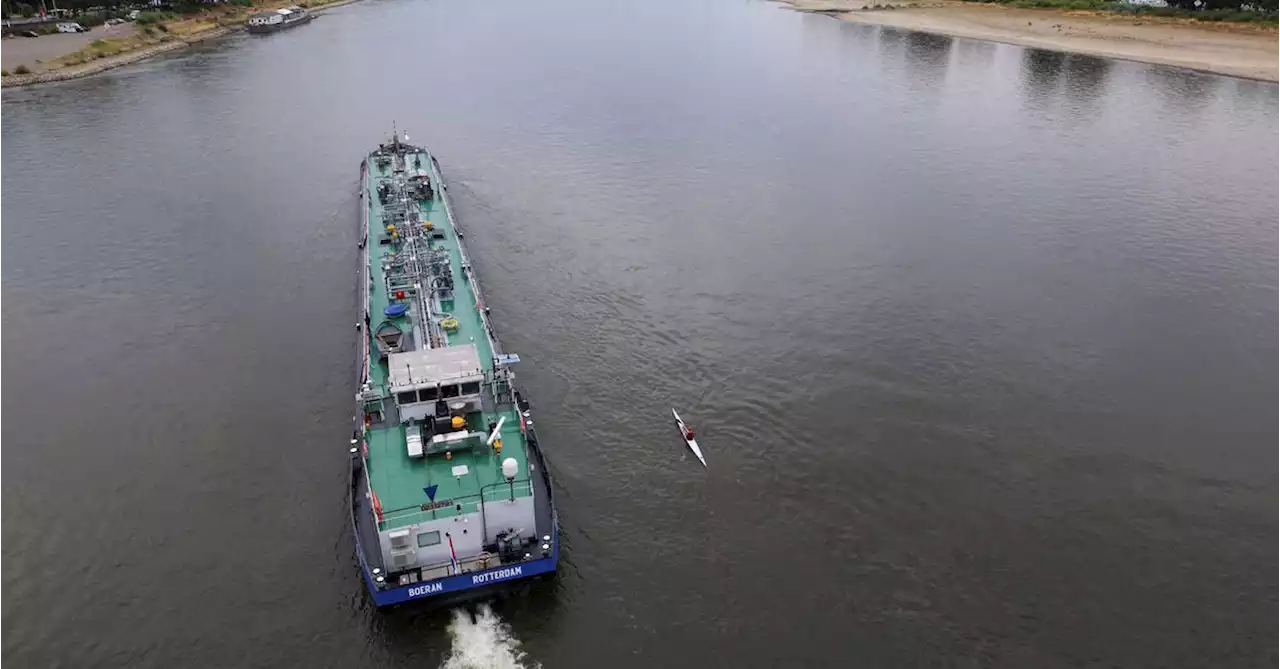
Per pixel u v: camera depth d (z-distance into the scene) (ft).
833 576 141.38
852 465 166.20
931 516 154.20
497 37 584.40
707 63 495.82
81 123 377.50
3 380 193.88
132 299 227.81
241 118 384.88
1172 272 240.53
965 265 243.40
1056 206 284.00
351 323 213.87
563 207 282.36
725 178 308.60
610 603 135.13
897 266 242.78
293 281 235.40
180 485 161.48
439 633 129.29
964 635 131.34
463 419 140.87
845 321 215.10
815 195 293.02
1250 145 343.87
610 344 204.64
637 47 544.21
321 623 132.26
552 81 449.89
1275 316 218.59
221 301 225.76
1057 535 150.51
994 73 469.98
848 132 361.51
